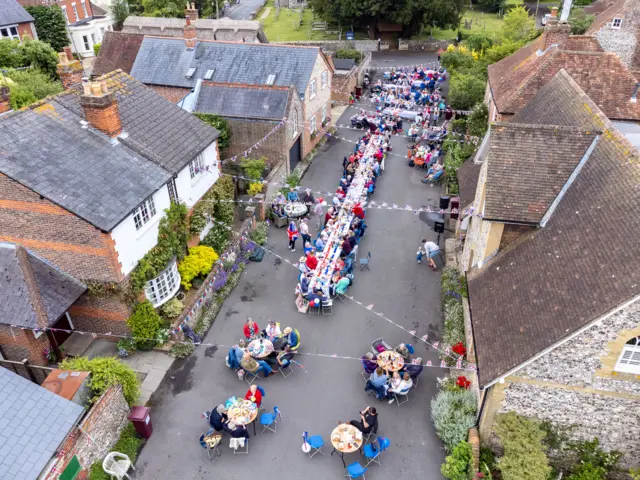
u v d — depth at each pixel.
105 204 17.08
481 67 44.50
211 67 35.81
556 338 12.75
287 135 31.28
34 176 16.33
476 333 15.27
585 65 25.59
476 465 14.46
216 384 17.95
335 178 33.31
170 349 19.11
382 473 15.04
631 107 24.66
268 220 27.97
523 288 14.99
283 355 18.05
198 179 23.36
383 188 31.83
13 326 16.33
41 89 34.31
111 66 41.88
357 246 24.30
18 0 57.28
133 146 20.00
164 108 23.41
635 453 14.47
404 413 16.95
